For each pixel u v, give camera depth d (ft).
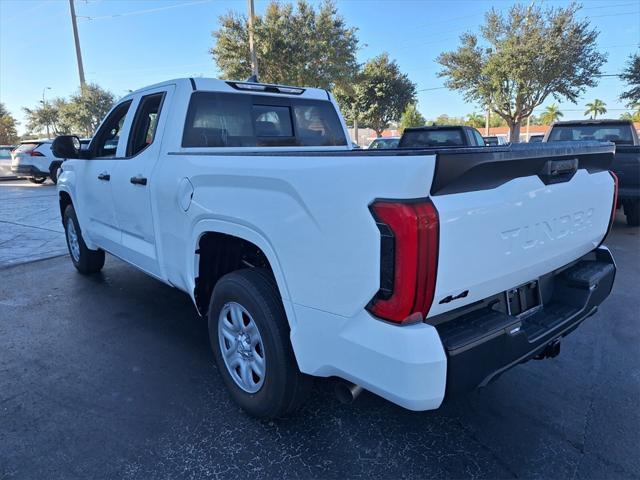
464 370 6.41
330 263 6.77
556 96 87.92
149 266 12.28
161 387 10.52
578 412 9.46
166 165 10.82
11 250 23.72
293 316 7.61
